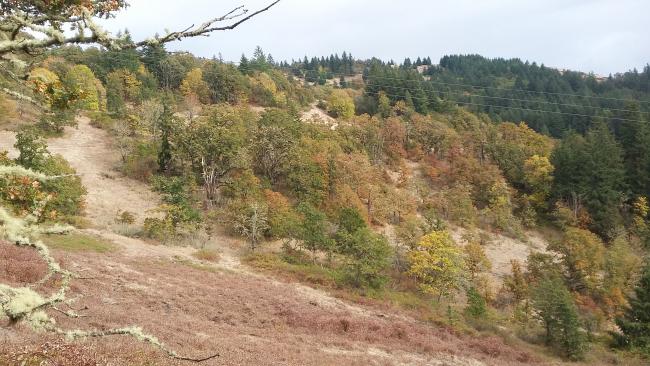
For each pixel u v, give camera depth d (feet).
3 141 149.48
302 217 135.13
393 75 372.99
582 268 147.64
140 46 8.16
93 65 257.75
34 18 8.92
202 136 157.79
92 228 116.37
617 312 134.00
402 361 68.49
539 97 410.11
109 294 66.49
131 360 37.17
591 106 350.64
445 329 93.61
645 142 230.68
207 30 7.61
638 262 153.07
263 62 421.18
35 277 60.29
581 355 93.56
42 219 10.27
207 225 136.46
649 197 222.69
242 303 81.35
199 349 49.65
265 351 56.13
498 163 239.30
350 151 210.38
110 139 196.75
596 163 214.07
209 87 304.30
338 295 101.19
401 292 116.88
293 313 80.74
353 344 71.61
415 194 202.90
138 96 239.30
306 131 205.26
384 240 115.96
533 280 145.69
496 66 636.07
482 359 79.05
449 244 121.39
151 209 131.95
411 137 254.06
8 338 32.22
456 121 301.02
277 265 115.24
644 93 417.08
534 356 87.61
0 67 9.60
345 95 337.31
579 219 207.10
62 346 28.32
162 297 73.15
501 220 194.49
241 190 151.12
